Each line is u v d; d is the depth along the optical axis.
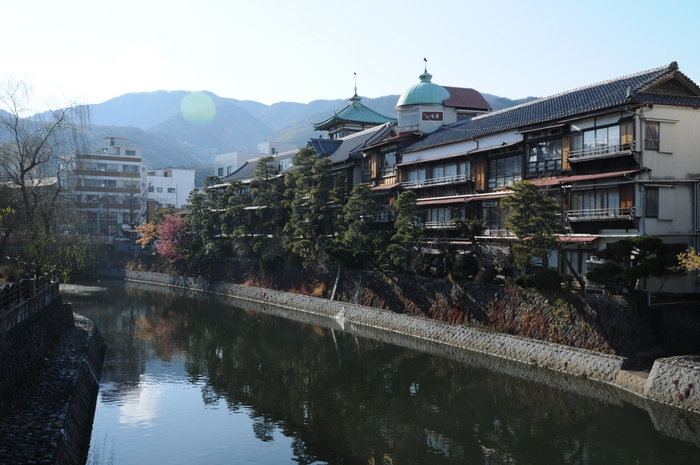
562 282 30.03
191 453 20.59
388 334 40.62
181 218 77.94
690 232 30.27
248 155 105.62
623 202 30.05
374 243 43.75
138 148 111.19
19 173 32.75
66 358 27.44
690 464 18.94
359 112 76.69
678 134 30.14
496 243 37.94
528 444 21.09
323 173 51.88
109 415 24.62
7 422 18.42
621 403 24.38
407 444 21.36
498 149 39.12
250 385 29.22
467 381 28.72
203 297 63.00
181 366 33.09
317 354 35.72
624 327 26.61
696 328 27.78
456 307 36.62
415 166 48.56
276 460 19.97
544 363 29.30
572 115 32.72
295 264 55.22
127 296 63.50
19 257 34.78
